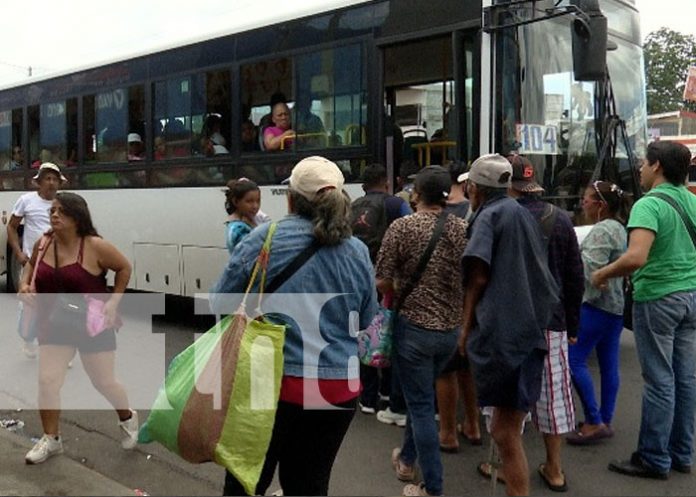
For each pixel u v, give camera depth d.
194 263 9.46
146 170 10.09
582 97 7.17
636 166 7.67
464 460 5.33
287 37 8.33
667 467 4.97
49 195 7.68
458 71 6.93
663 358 4.88
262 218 5.97
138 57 10.19
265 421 3.42
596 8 6.22
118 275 5.19
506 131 6.68
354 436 5.79
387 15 7.43
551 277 3.97
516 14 6.66
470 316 4.03
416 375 4.39
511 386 3.93
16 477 4.75
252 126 8.70
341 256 3.53
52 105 11.93
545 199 6.80
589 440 5.61
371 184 6.27
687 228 4.82
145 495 4.55
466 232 4.36
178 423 3.48
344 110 7.77
